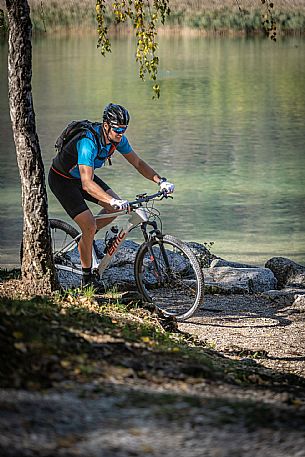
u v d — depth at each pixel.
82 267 10.89
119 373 6.61
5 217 24.89
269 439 5.45
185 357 7.75
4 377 5.98
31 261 10.17
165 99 57.47
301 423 5.80
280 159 37.22
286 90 62.03
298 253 21.20
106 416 5.59
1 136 42.50
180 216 26.08
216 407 6.00
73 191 10.46
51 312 8.24
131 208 10.62
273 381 7.99
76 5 96.69
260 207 27.42
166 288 12.58
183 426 5.57
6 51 78.94
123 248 13.47
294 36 96.00
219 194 29.69
